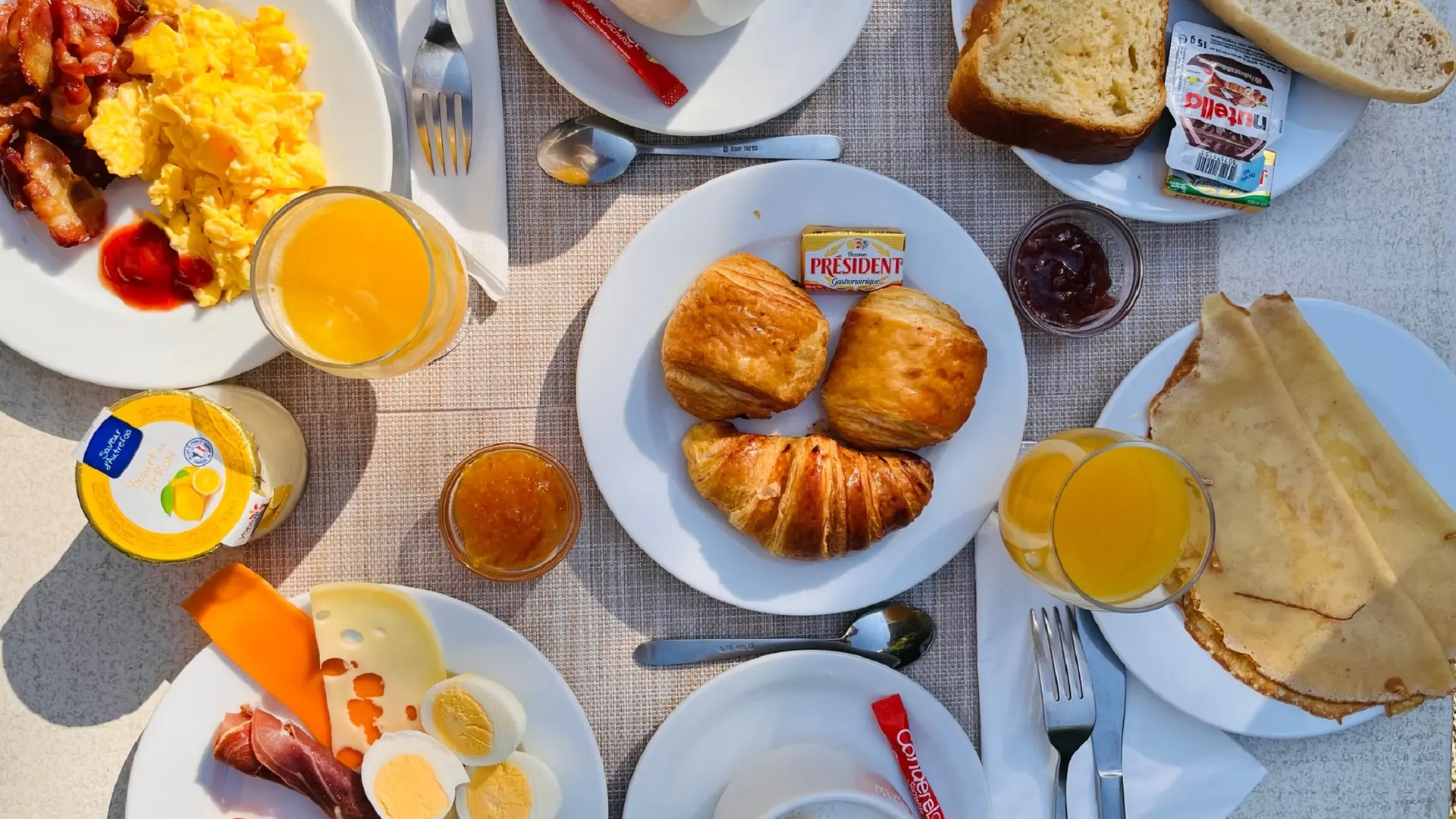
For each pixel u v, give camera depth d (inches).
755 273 26.1
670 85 26.0
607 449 26.5
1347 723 27.3
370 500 27.3
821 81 26.4
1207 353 27.1
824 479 25.9
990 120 26.5
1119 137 26.3
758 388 25.5
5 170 25.3
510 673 26.5
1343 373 27.4
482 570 26.3
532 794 26.3
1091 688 27.6
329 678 26.5
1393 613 27.3
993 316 27.0
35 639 27.0
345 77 25.9
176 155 25.8
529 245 27.4
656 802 26.9
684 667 27.6
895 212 26.7
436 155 26.8
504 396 27.4
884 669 26.9
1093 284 27.3
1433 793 28.3
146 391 25.8
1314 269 28.2
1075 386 28.0
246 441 25.3
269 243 24.4
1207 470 27.5
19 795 27.0
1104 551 26.2
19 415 27.0
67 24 25.1
